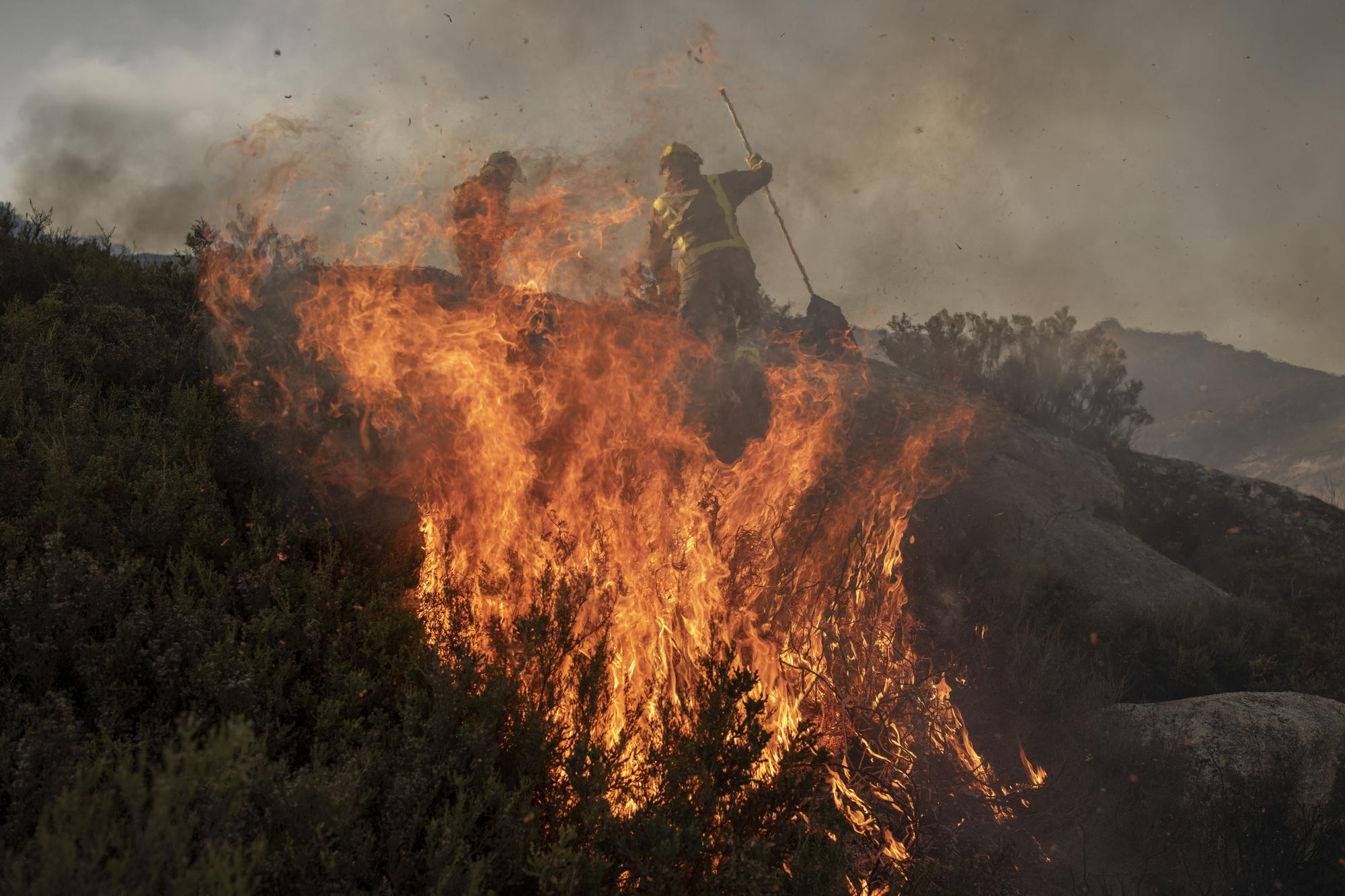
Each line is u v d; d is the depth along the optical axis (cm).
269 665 237
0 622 221
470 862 190
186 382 412
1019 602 540
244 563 278
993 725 402
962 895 276
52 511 263
